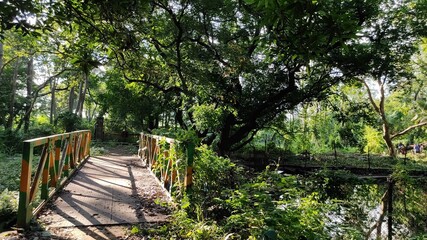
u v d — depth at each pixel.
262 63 10.66
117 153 12.52
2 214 3.03
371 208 7.96
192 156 3.80
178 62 7.81
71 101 21.52
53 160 4.24
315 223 2.98
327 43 2.11
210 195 3.88
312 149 21.05
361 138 22.94
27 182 3.01
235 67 9.34
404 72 11.64
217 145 12.34
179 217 3.25
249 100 11.68
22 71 22.06
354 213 6.89
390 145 19.94
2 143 10.55
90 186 5.06
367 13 9.20
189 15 8.88
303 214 2.98
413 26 10.52
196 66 8.86
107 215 3.61
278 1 1.88
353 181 8.86
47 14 2.64
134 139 20.45
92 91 28.59
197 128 11.44
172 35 8.46
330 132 23.09
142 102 18.17
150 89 12.45
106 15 2.71
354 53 9.93
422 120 22.17
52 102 21.86
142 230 3.18
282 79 11.47
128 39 3.19
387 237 6.17
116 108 18.83
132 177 6.24
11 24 2.29
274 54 2.57
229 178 4.55
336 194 8.36
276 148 17.86
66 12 2.69
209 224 3.22
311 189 7.64
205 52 9.48
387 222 7.13
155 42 6.18
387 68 10.51
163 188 4.96
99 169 7.07
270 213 2.73
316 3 1.90
